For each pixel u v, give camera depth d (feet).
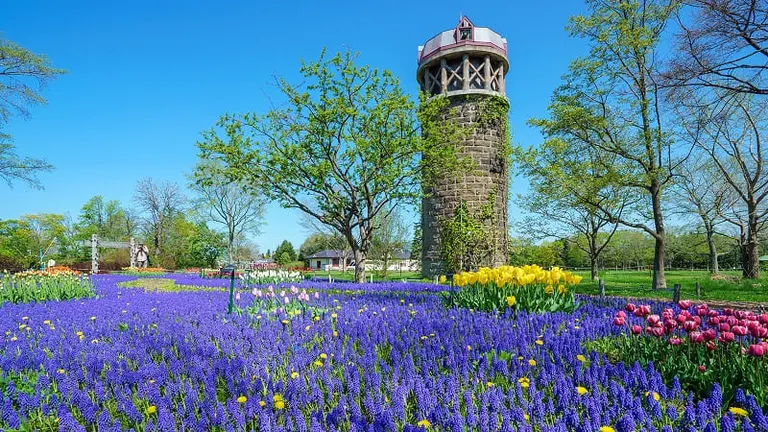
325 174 67.00
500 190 92.58
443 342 19.57
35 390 14.69
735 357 15.16
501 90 95.50
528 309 28.35
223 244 157.07
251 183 71.61
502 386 14.78
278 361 17.75
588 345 19.84
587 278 116.88
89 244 164.25
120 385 15.01
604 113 72.08
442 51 92.17
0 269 116.98
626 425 10.42
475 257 88.48
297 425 11.07
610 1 68.54
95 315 29.58
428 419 11.75
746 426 10.32
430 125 71.46
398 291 52.26
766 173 89.25
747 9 40.96
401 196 70.38
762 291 62.28
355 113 65.57
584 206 79.20
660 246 69.72
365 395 13.91
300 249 344.90
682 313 17.07
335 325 24.31
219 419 11.87
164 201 187.93
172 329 23.81
